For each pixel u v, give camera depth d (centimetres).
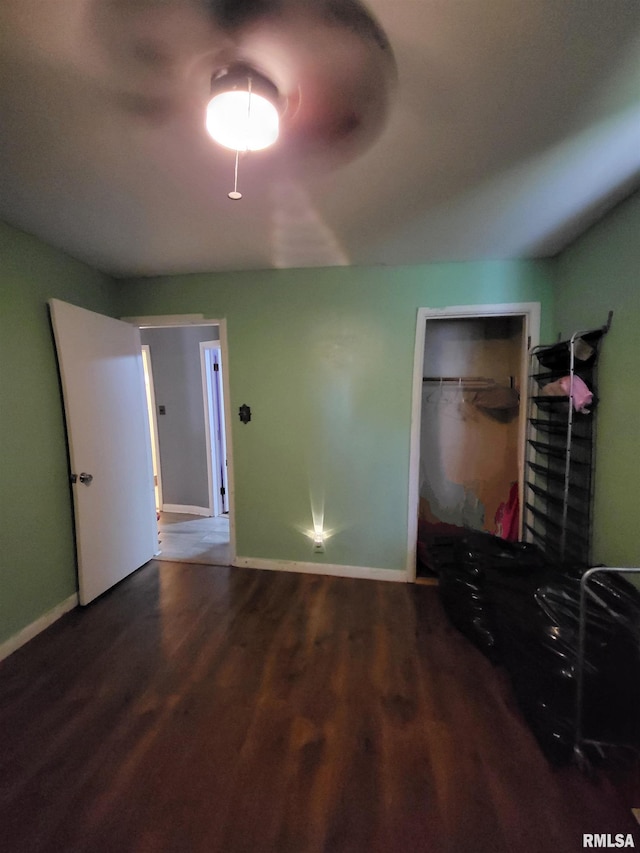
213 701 169
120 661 196
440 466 322
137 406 301
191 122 120
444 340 317
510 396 277
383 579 282
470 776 136
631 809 125
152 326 299
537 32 90
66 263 242
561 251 234
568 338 224
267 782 134
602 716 136
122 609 244
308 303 273
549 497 236
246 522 300
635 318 165
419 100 111
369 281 264
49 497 228
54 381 232
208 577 287
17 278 206
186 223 196
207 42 92
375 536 282
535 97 110
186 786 133
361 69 99
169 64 98
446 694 173
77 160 141
